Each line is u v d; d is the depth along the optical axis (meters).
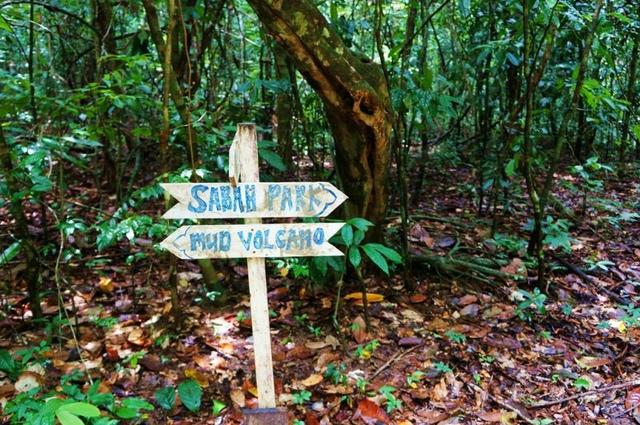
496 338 3.29
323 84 2.81
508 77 5.25
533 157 4.66
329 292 3.62
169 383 2.79
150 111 4.93
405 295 3.70
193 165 2.79
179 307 3.13
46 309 3.39
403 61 3.53
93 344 3.05
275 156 3.14
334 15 3.74
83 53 5.01
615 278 4.19
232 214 2.21
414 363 3.03
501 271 4.03
